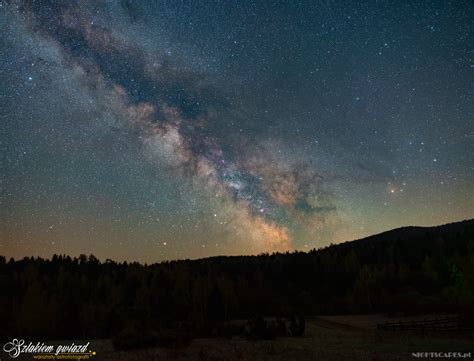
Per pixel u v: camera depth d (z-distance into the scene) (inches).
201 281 2600.9
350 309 2551.7
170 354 853.8
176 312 2319.1
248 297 2844.5
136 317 1748.3
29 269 3078.2
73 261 4244.6
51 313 1780.3
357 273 3543.3
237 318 2383.1
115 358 859.4
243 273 3848.4
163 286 2765.7
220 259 4729.3
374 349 898.7
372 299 2586.1
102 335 1646.2
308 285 3408.0
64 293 2377.0
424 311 2032.5
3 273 3523.6
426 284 2815.0
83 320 1729.8
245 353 855.7
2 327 1829.5
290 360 766.5
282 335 1318.9
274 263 3988.7
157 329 1269.7
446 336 1053.2
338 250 4707.2
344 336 1259.2
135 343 1005.2
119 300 2497.5
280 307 2669.8
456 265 2501.2
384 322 1786.4
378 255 4040.4
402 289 2728.8
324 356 810.2
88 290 2719.0
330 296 3080.7
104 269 3870.6
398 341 1026.1
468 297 1610.5
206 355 813.2
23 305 1871.3
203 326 1338.6
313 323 1876.2
